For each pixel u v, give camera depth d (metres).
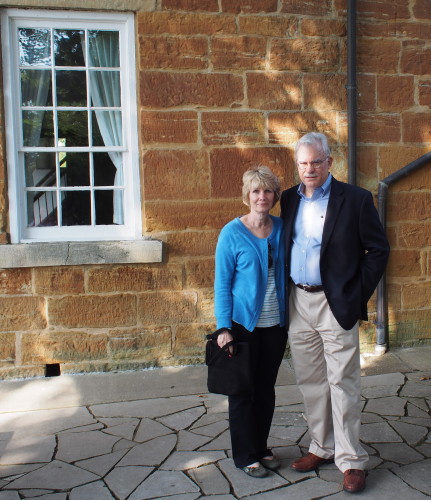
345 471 2.97
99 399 4.26
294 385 4.45
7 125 4.50
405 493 2.95
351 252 2.93
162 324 4.75
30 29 4.57
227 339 2.96
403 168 5.00
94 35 4.66
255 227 3.08
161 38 4.59
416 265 5.16
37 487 3.08
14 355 4.59
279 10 4.75
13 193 4.54
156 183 4.68
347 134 4.94
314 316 3.01
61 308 4.61
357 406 2.99
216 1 4.64
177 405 4.13
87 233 4.71
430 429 3.66
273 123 4.81
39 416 4.00
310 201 3.02
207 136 4.71
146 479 3.14
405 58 5.01
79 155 4.74
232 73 4.71
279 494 2.97
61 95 4.67
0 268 4.49
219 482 3.09
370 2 4.91
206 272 4.79
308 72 4.84
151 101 4.62
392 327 5.16
